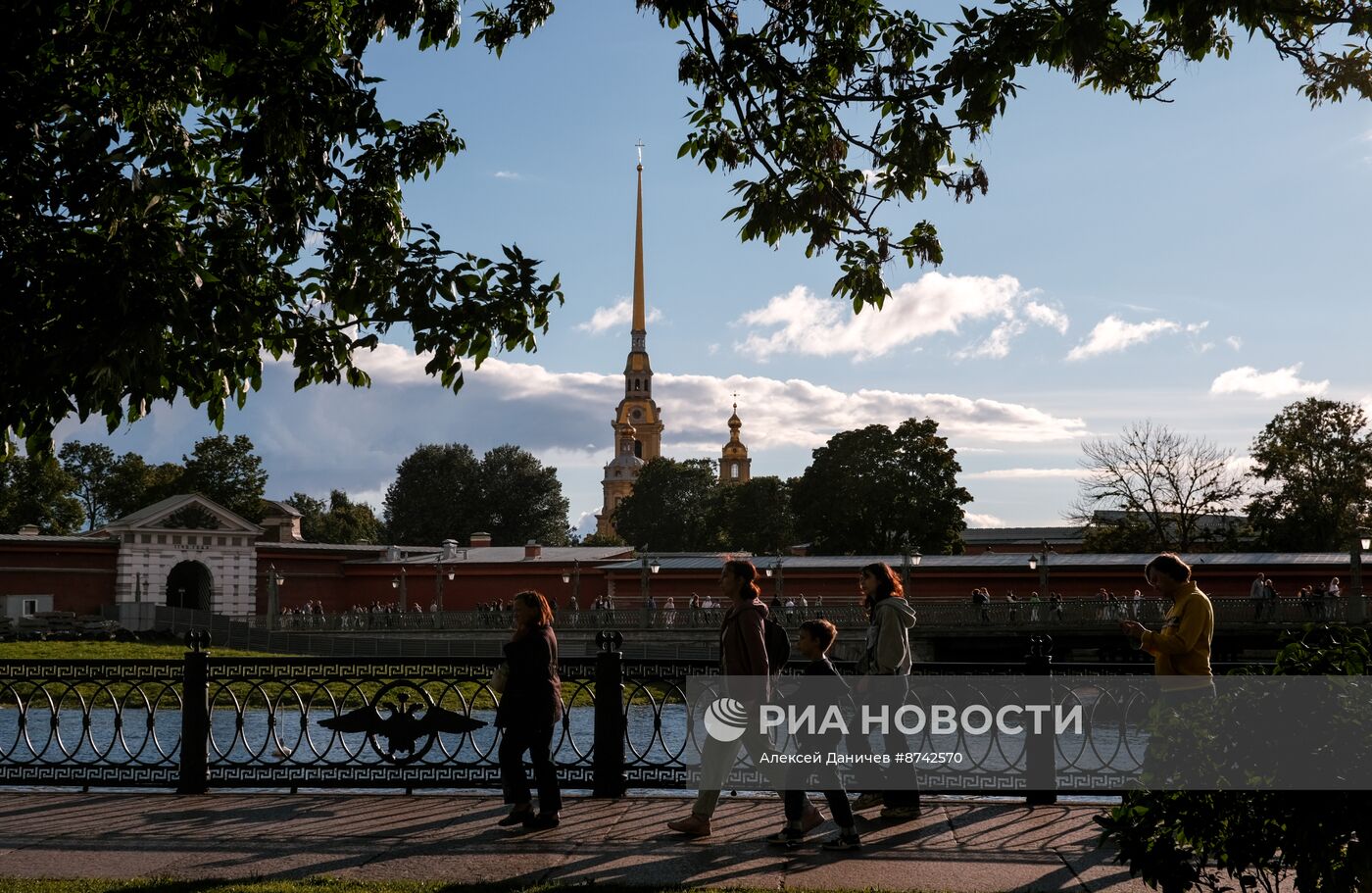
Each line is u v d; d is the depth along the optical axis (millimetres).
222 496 94312
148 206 7227
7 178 7438
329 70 8117
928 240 10242
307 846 8414
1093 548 65188
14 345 7449
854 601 54906
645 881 7359
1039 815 9281
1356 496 64250
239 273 8125
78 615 59219
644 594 52406
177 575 67750
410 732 10422
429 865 7859
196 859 8055
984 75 8055
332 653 51406
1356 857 5098
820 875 7531
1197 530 67188
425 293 8992
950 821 9047
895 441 77562
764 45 9961
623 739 10375
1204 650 7996
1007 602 47812
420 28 8875
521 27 10578
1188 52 8102
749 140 10172
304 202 8672
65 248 7613
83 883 7309
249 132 8016
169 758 10680
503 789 9727
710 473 119812
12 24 7383
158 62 8289
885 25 9836
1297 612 45094
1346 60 8789
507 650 9125
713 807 8711
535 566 66250
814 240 10031
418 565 68500
